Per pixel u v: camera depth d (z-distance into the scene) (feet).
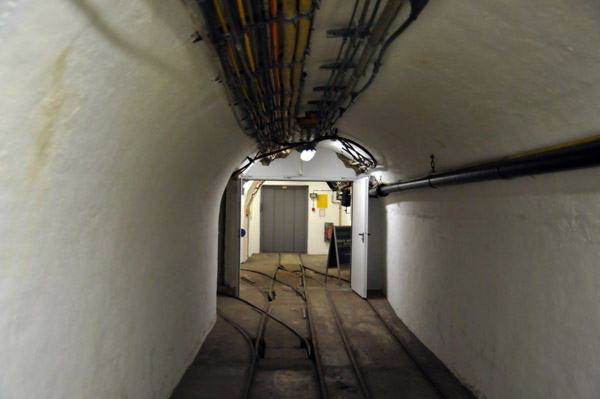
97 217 6.50
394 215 21.36
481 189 10.84
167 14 5.40
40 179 4.69
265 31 6.82
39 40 3.76
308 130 17.60
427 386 12.34
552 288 7.98
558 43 6.07
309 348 15.64
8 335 4.43
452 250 13.03
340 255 28.17
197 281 14.47
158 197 9.52
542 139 8.07
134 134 6.89
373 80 10.14
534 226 8.61
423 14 7.02
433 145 13.10
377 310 21.09
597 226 6.82
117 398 7.55
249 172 25.48
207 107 9.46
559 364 7.71
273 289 26.23
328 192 44.73
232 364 13.82
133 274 8.25
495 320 10.17
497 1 5.96
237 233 23.63
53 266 5.28
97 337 6.68
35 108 4.19
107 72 5.13
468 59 7.81
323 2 7.11
